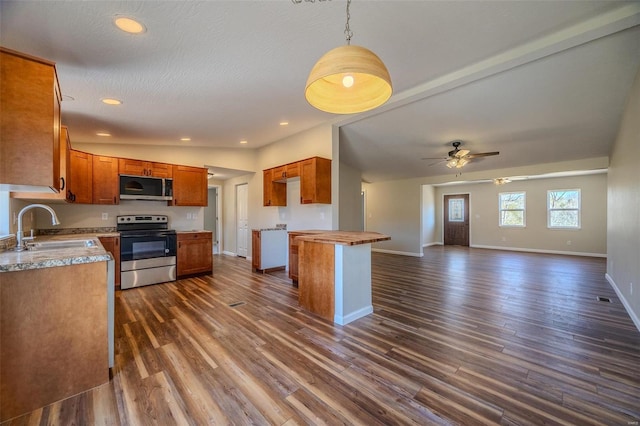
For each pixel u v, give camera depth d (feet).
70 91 9.34
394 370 6.66
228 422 5.00
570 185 25.90
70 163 12.59
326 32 6.77
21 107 5.45
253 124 13.96
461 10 6.27
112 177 14.35
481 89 10.84
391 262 21.74
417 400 5.61
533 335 8.56
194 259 16.05
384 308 11.00
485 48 7.96
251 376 6.40
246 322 9.50
